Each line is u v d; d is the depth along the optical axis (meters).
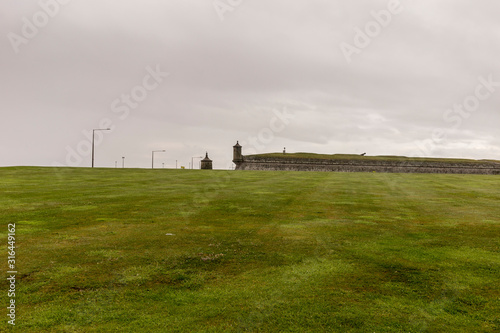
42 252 7.50
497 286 5.95
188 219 11.45
